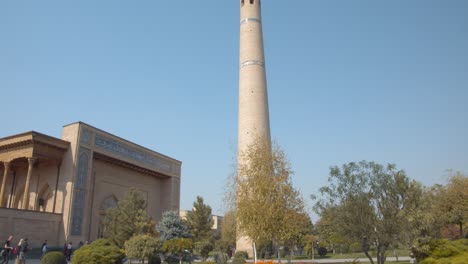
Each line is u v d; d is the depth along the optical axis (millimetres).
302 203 20875
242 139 32750
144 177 43125
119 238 28094
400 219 16000
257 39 35875
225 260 25859
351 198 16547
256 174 20578
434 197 29094
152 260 20625
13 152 30062
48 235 28141
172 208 45062
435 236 17516
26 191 28281
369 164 16984
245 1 37281
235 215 21297
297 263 25141
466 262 11734
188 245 24828
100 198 35812
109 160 36562
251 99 33594
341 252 43031
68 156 30906
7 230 25391
